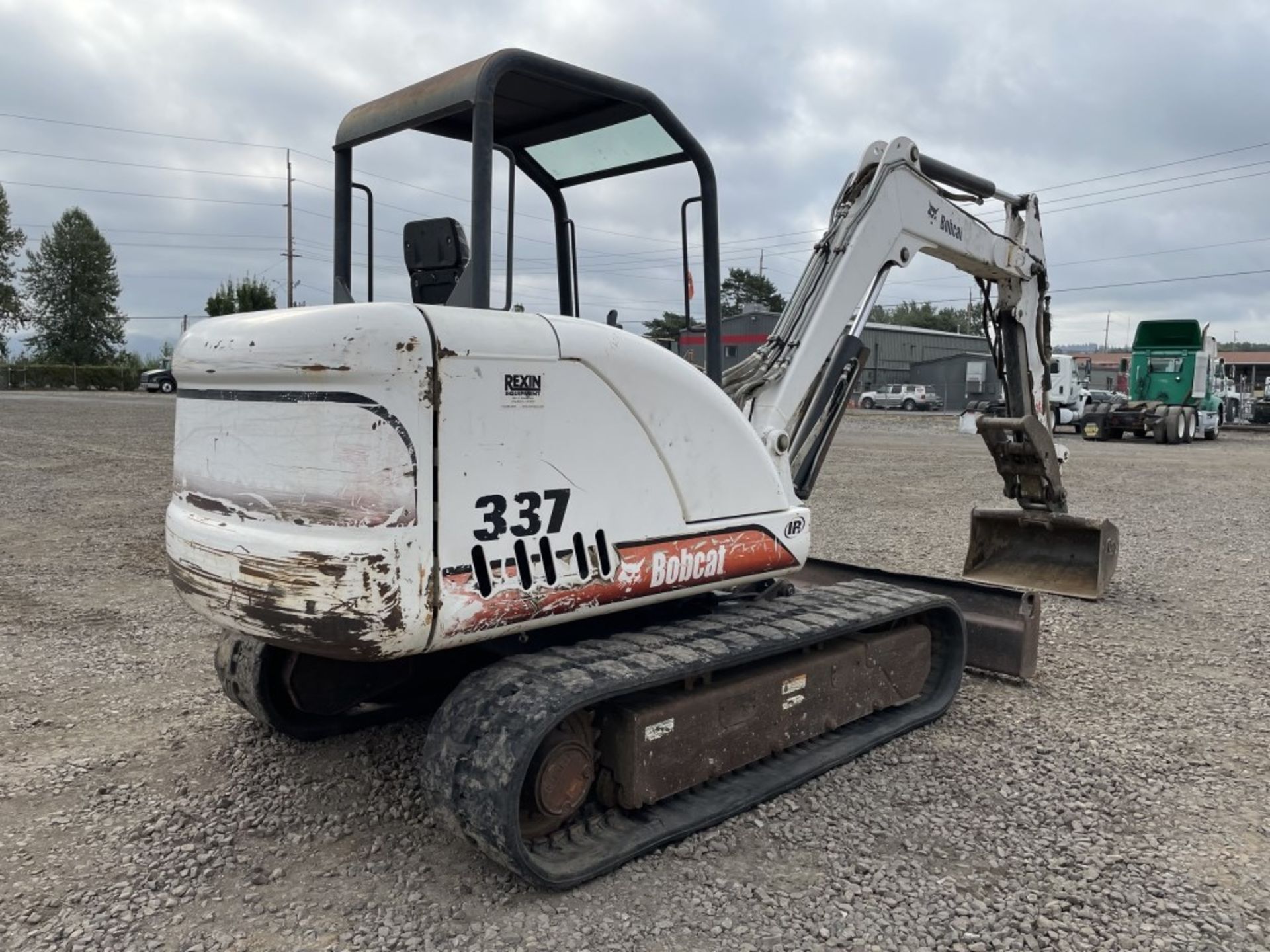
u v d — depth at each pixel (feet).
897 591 15.37
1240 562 27.48
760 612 13.50
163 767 13.15
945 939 9.27
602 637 12.22
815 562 19.35
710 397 12.12
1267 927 9.55
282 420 9.55
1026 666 16.42
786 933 9.33
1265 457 65.67
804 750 13.28
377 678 13.79
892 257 17.25
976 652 16.94
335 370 9.07
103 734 14.33
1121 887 10.24
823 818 11.70
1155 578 25.18
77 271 235.40
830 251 16.34
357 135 12.25
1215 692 16.53
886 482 47.03
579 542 10.57
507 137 13.65
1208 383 87.35
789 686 12.60
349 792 12.35
